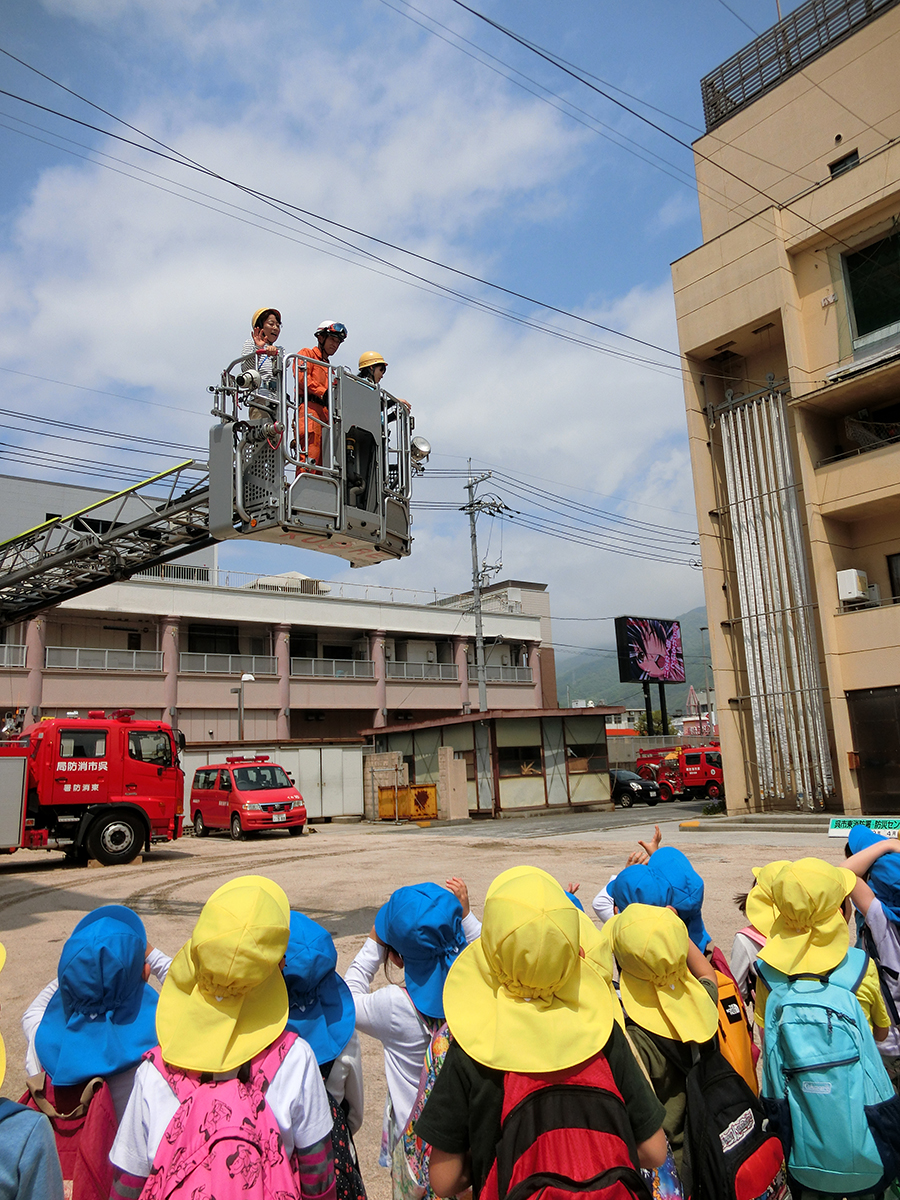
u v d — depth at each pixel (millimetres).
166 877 14859
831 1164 2580
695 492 22328
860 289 19109
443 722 30969
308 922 2658
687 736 52531
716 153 23000
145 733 17547
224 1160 1887
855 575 18484
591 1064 1895
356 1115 2758
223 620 38938
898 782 17344
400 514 8688
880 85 19625
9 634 34719
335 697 41812
